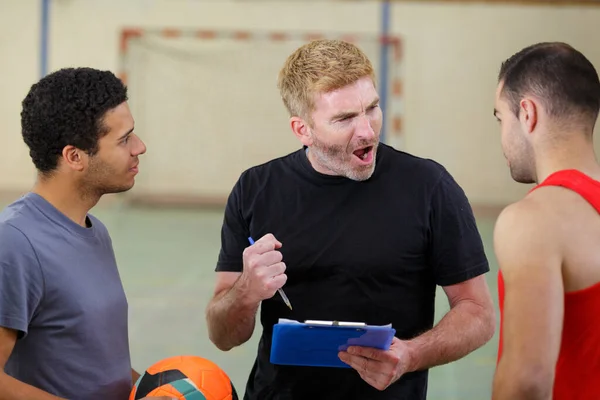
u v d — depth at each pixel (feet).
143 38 35.27
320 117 6.41
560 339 4.77
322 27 35.37
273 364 6.88
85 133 5.77
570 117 5.10
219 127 35.70
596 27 34.45
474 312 6.52
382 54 35.19
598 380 4.93
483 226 31.24
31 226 5.69
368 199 6.72
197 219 32.19
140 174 35.60
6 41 34.91
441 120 35.27
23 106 5.90
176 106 35.58
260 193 7.02
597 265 4.80
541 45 5.35
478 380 14.14
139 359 14.94
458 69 35.06
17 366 5.75
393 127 35.32
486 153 35.17
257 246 6.22
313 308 6.70
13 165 35.06
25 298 5.50
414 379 6.75
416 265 6.66
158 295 19.88
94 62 35.19
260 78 35.58
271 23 35.45
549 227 4.82
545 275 4.74
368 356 5.77
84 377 5.83
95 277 5.97
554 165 5.12
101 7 35.12
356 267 6.59
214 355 15.24
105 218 31.86
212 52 35.50
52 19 34.94
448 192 6.68
